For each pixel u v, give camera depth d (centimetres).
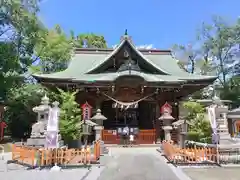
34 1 2873
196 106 1867
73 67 2747
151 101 2553
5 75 2850
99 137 1748
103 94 2391
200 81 2473
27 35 2905
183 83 2322
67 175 1023
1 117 2752
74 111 1820
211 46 4250
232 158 1254
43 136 1374
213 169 1130
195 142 1546
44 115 1447
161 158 1450
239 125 2770
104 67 2569
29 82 3353
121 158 1452
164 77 2502
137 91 2434
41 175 1024
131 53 2522
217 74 4309
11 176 1006
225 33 4116
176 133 2073
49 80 2317
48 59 3588
